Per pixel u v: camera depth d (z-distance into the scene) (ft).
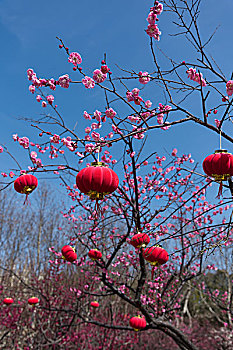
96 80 12.26
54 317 32.04
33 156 15.33
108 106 13.73
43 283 36.27
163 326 17.80
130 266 21.76
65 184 19.79
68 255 17.72
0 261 46.60
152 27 11.56
